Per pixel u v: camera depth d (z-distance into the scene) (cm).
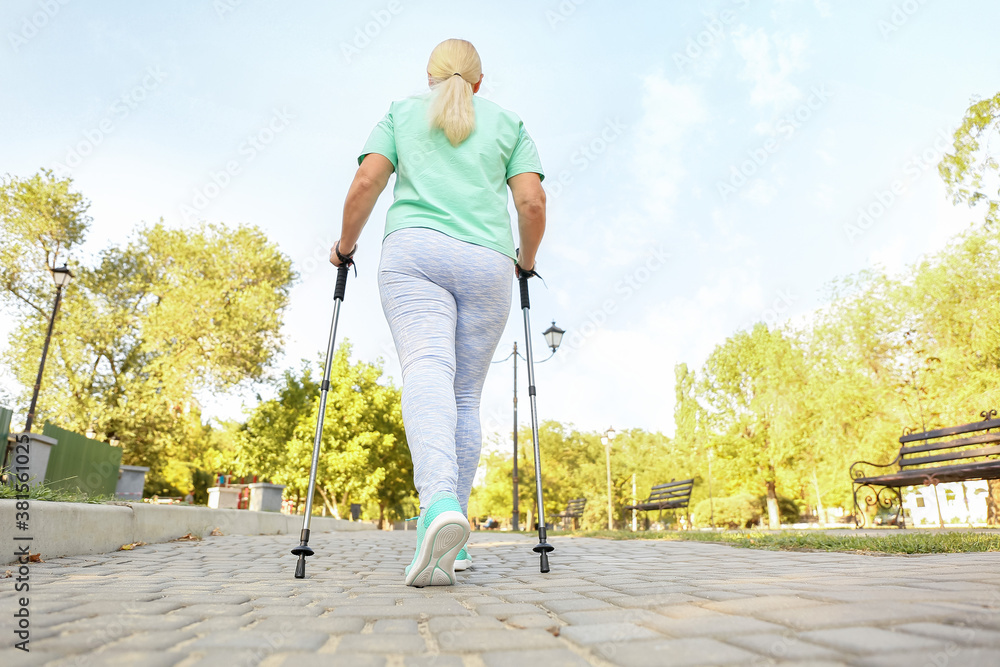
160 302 1939
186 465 2745
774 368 2184
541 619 130
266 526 736
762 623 112
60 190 1714
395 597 171
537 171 256
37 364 1716
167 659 92
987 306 1368
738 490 3011
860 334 1711
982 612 110
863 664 82
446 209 229
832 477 1983
